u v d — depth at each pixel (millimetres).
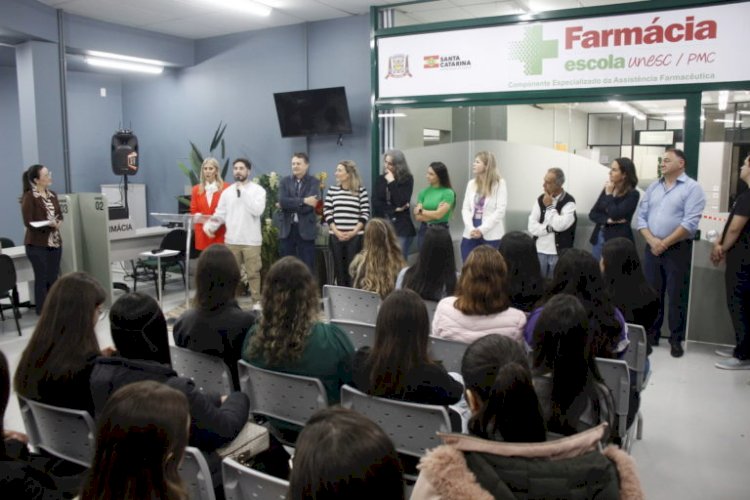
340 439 874
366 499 851
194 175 8008
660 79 5148
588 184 5766
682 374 4445
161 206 9523
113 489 1091
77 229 6512
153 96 9289
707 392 4102
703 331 5219
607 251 3168
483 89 5930
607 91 5367
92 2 6727
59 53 7090
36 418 2072
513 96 5793
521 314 2623
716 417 3701
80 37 7305
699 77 5004
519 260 3148
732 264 4520
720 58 4918
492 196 5773
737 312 4559
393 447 913
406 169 6234
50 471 2037
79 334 2014
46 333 2010
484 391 1507
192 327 2486
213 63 8398
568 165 5820
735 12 4816
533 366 1782
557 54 5543
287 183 6383
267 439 1981
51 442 2080
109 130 10023
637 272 3166
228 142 8414
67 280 2053
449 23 5977
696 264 5168
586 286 2533
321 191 7203
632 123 5516
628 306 3133
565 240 5555
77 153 9789
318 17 7203
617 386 2389
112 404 1129
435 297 3186
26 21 6555
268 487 1473
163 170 9383
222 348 2477
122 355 1896
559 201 5531
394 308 2008
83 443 1983
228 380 2434
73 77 9586
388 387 2016
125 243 6820
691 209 4719
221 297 2473
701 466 3107
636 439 3389
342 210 6109
